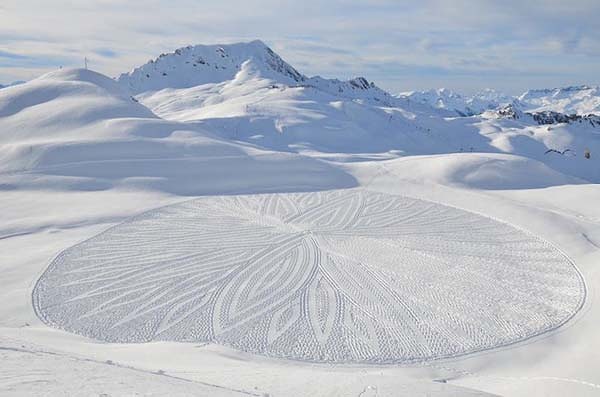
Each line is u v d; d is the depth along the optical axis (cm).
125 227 4234
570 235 4091
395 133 15962
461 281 3234
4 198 4931
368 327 2631
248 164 6438
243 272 3331
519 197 5450
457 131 19225
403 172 6425
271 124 14062
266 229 4272
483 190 5812
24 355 1266
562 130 19262
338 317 2734
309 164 6638
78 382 992
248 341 2472
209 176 5981
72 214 4488
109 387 980
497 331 2612
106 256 3562
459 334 2578
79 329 2555
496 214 4781
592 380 1944
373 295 3017
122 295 2961
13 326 2528
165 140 6925
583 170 15825
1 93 8575
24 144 6262
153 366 1688
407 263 3534
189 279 3203
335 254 3694
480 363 2316
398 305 2891
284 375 1686
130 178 5669
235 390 1251
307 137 13325
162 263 3459
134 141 6644
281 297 2969
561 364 2212
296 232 4203
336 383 1477
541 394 1739
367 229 4322
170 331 2562
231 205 5053
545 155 16950
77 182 5441
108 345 2234
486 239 4075
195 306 2842
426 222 4550
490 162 6600
